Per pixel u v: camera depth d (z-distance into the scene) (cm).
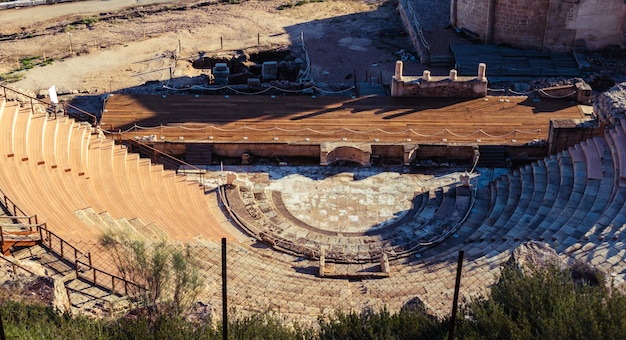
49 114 4459
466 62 5925
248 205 4241
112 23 7081
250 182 4469
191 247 3553
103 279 2842
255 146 4672
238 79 5962
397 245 3894
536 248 2991
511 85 5647
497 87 5628
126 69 6069
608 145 4134
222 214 4172
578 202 3812
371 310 2608
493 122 4975
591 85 5759
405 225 4100
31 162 3741
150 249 3228
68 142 4066
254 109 5144
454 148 4666
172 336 2320
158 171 4309
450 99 5262
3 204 3328
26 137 3891
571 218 3638
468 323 2372
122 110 5109
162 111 5103
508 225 3841
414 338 2383
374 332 2392
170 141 4681
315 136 4819
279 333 2408
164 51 6431
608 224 3456
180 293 2652
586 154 4125
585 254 3181
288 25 7025
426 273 3469
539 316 2308
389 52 6419
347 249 3847
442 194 4353
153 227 3659
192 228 3853
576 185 3953
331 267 3656
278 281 3384
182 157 4697
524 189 4162
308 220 4162
